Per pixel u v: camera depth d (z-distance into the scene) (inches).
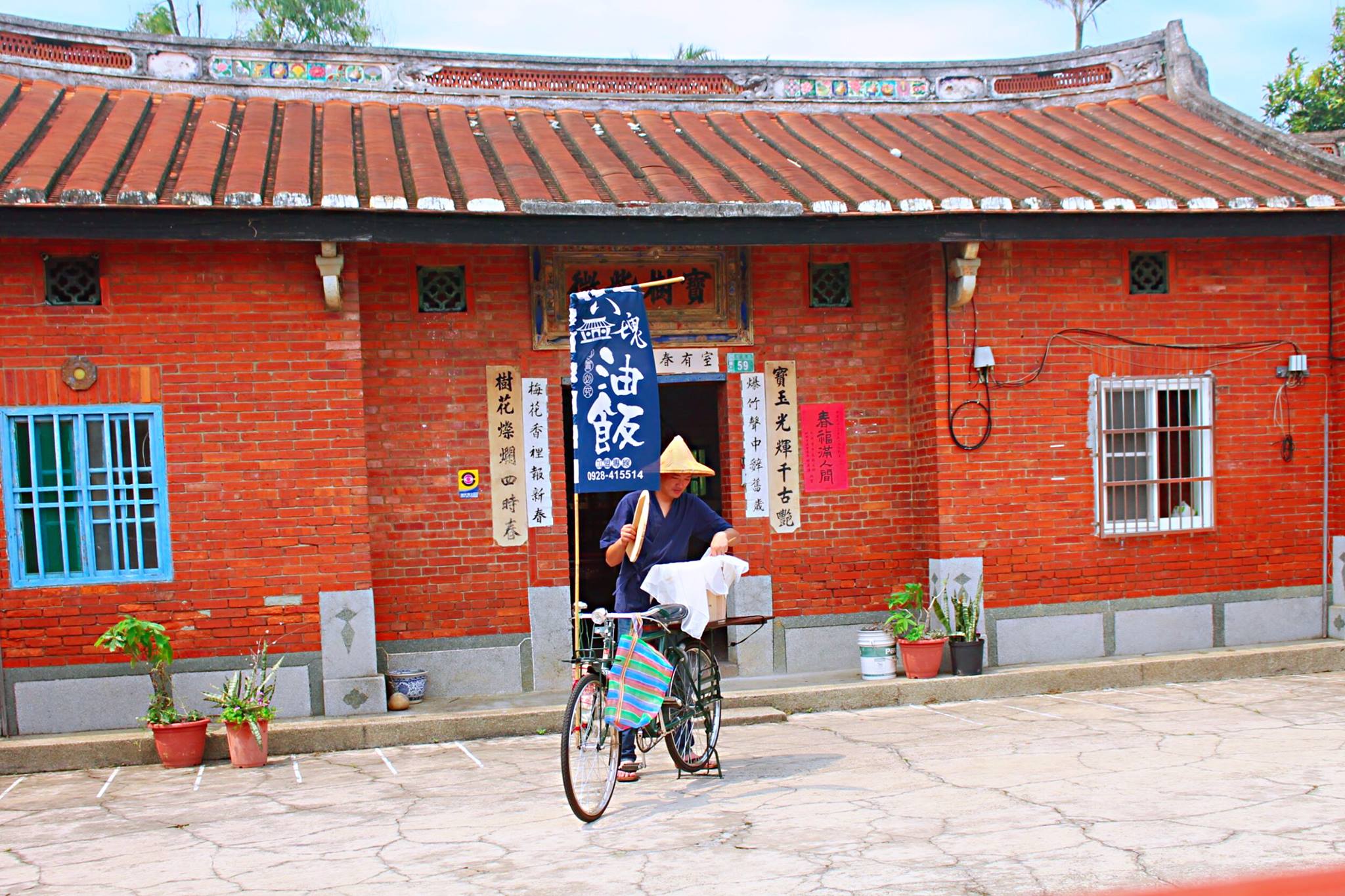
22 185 293.4
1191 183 374.9
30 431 314.3
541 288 360.5
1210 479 388.2
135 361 318.7
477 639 357.1
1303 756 248.7
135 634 286.4
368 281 351.6
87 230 295.0
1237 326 391.9
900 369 386.3
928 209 343.0
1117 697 341.1
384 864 198.1
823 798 229.5
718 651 396.2
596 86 428.8
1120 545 381.7
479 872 191.0
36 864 209.0
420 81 412.5
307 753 305.1
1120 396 382.9
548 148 377.7
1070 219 354.3
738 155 390.6
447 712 326.0
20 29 374.3
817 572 380.5
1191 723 294.5
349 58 406.3
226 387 323.0
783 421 378.0
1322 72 818.8
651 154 382.9
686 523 248.4
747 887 175.8
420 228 316.8
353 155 351.6
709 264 373.1
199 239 302.0
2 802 261.6
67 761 294.5
